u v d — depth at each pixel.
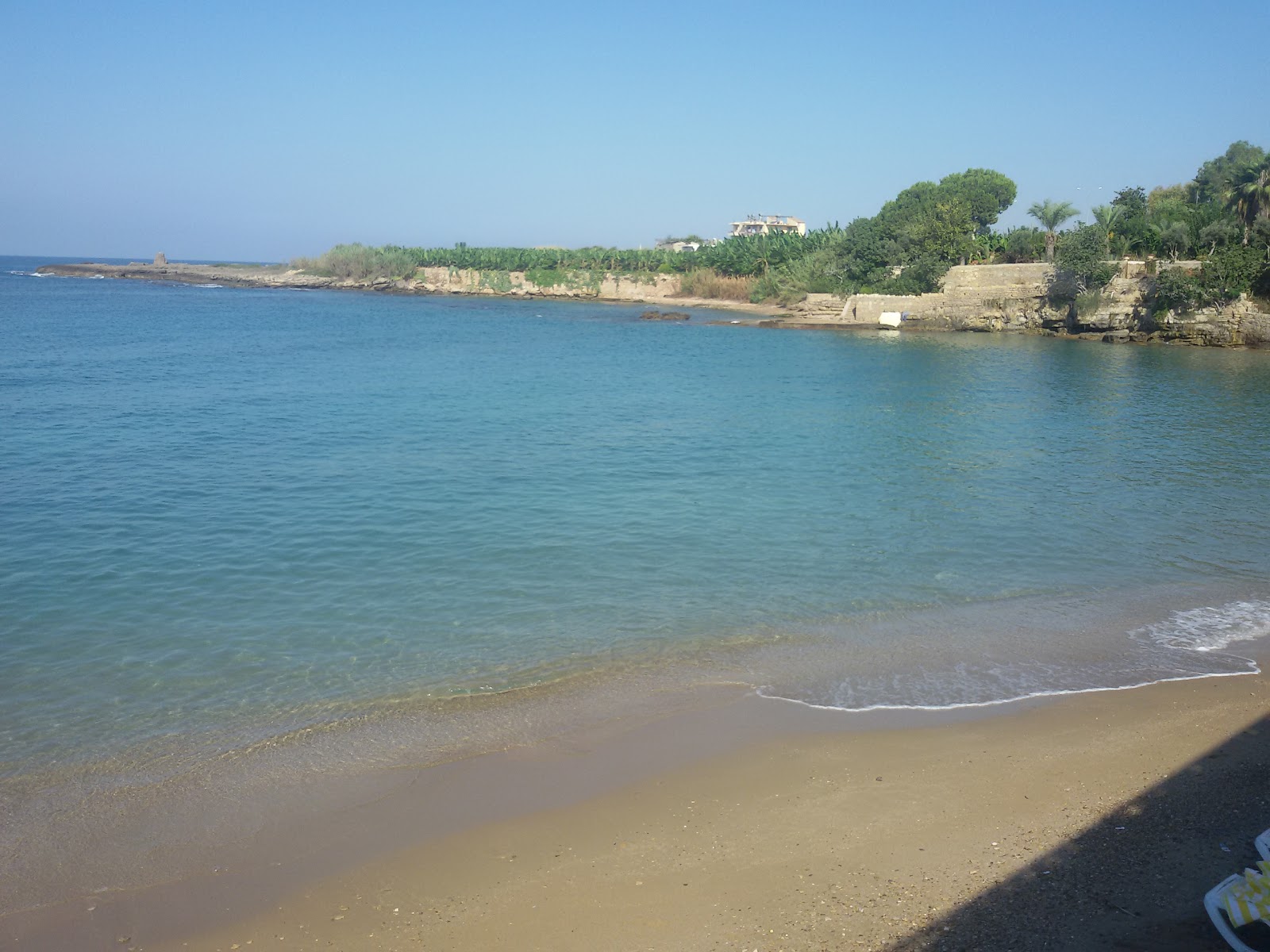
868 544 20.42
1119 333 72.56
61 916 8.45
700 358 64.12
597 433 34.28
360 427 35.03
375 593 17.20
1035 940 7.75
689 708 12.52
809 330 90.19
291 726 12.06
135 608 16.42
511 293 154.12
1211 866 8.77
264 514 22.58
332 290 172.25
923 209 103.38
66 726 12.11
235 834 9.68
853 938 7.91
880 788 10.48
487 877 8.94
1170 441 33.19
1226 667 13.81
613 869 9.02
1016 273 82.00
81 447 30.61
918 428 36.19
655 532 21.30
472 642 14.92
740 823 9.81
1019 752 11.27
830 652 14.47
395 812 10.05
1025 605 16.61
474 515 22.70
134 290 164.25
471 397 43.75
